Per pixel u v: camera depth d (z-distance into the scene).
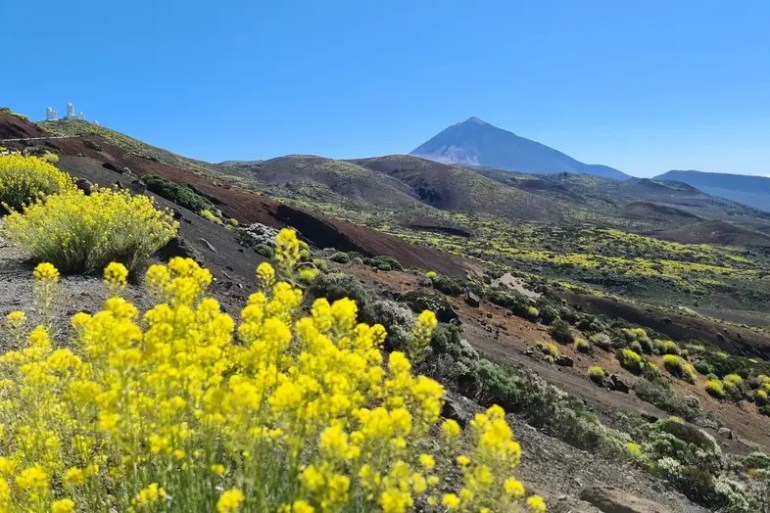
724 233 192.12
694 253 143.75
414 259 50.22
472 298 28.97
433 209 190.25
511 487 3.00
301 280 13.57
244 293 13.37
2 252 11.30
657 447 12.92
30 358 3.83
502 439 3.00
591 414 14.08
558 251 123.25
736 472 14.08
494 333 24.38
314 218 45.69
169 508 3.01
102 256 10.70
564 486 7.80
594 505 7.34
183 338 3.10
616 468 10.19
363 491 2.83
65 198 11.59
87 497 3.39
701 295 102.38
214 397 2.63
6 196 15.88
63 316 7.56
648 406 21.50
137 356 2.77
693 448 13.69
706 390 30.06
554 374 20.64
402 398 3.19
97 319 3.10
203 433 3.01
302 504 2.33
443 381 11.32
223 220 32.38
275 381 2.91
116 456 3.28
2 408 3.71
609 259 118.31
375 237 51.00
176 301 3.43
